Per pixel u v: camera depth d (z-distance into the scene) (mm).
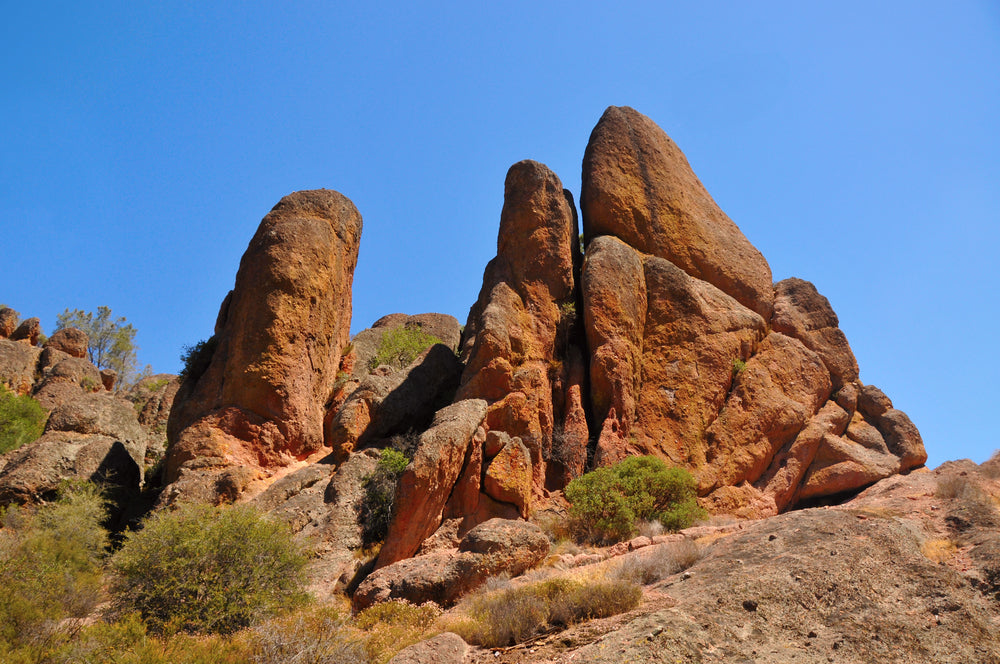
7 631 13562
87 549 21297
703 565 15961
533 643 13484
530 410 24078
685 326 27297
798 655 12398
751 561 15547
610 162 30297
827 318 30359
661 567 16391
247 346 25906
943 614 13555
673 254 29531
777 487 25938
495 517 21109
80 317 67500
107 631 14109
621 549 18609
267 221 28703
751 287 30328
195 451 24297
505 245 28047
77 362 41469
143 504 25250
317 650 13492
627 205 29609
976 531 16781
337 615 16922
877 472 26438
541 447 23734
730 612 13273
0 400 34125
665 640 12148
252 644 14016
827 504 26234
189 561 16891
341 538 20906
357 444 24547
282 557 17875
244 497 23141
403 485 20125
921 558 15516
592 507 21047
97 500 23406
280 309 26328
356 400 25203
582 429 24469
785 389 27844
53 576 16750
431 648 13172
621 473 22359
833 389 29203
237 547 17516
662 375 26438
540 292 26984
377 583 17609
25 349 42500
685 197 31172
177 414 26344
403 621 15719
